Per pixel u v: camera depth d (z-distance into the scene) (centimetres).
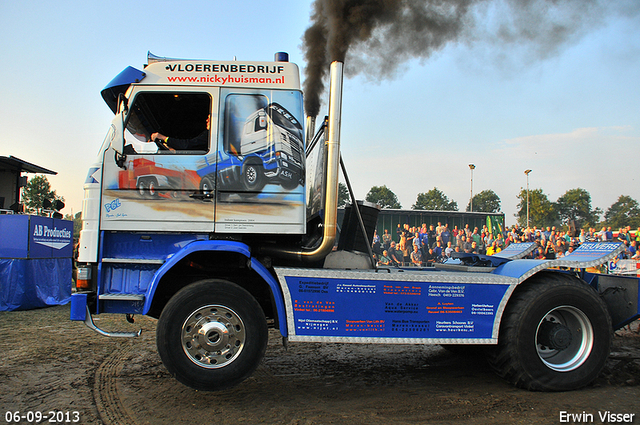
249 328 358
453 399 376
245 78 400
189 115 400
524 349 395
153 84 391
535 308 398
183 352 348
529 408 354
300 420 326
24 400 362
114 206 377
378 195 5931
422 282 388
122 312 375
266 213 389
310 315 372
